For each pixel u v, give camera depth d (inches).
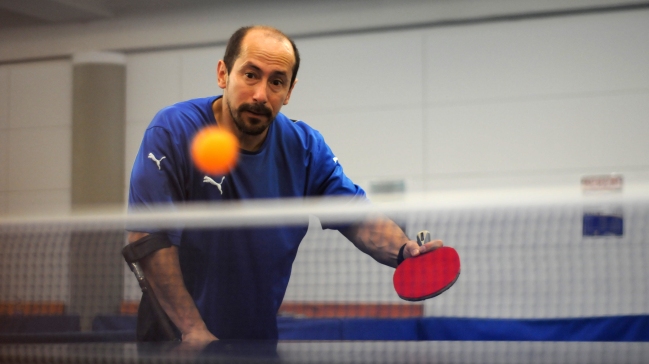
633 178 279.7
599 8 284.4
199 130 89.9
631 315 139.8
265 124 86.0
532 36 293.6
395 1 307.7
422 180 303.9
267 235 88.7
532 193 136.4
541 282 138.6
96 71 347.3
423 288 80.4
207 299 88.0
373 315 110.8
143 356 60.7
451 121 301.9
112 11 343.6
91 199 345.4
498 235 132.9
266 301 91.0
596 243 139.1
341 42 317.7
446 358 59.7
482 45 299.7
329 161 101.6
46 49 358.6
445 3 300.4
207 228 86.5
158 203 84.5
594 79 285.9
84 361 59.9
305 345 70.2
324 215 92.3
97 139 346.0
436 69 305.1
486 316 136.4
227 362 57.3
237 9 331.0
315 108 319.6
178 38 340.5
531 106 292.4
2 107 371.9
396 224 97.0
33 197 365.1
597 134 284.7
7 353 63.9
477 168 297.4
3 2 320.8
